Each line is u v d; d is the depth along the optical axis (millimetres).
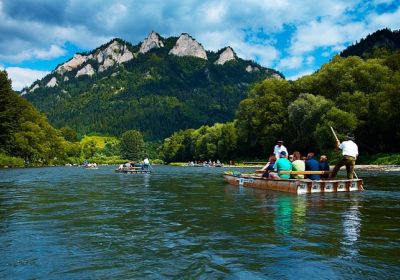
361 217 8055
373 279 4090
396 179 21922
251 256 5023
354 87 55406
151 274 4348
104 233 6645
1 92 71062
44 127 90312
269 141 72000
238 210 9344
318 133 51438
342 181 14188
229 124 96625
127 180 24641
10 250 5461
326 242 5750
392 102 49344
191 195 13602
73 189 16781
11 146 71375
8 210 9656
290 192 13859
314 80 63906
